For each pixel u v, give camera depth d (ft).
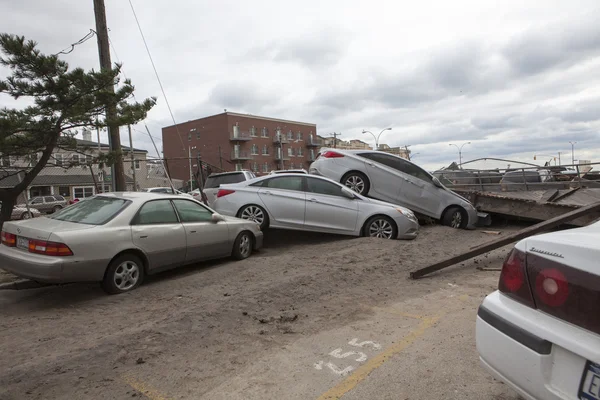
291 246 29.96
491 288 18.01
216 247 23.39
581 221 35.01
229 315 15.17
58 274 16.48
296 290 17.93
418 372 10.66
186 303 16.79
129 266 19.19
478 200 42.80
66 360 11.75
